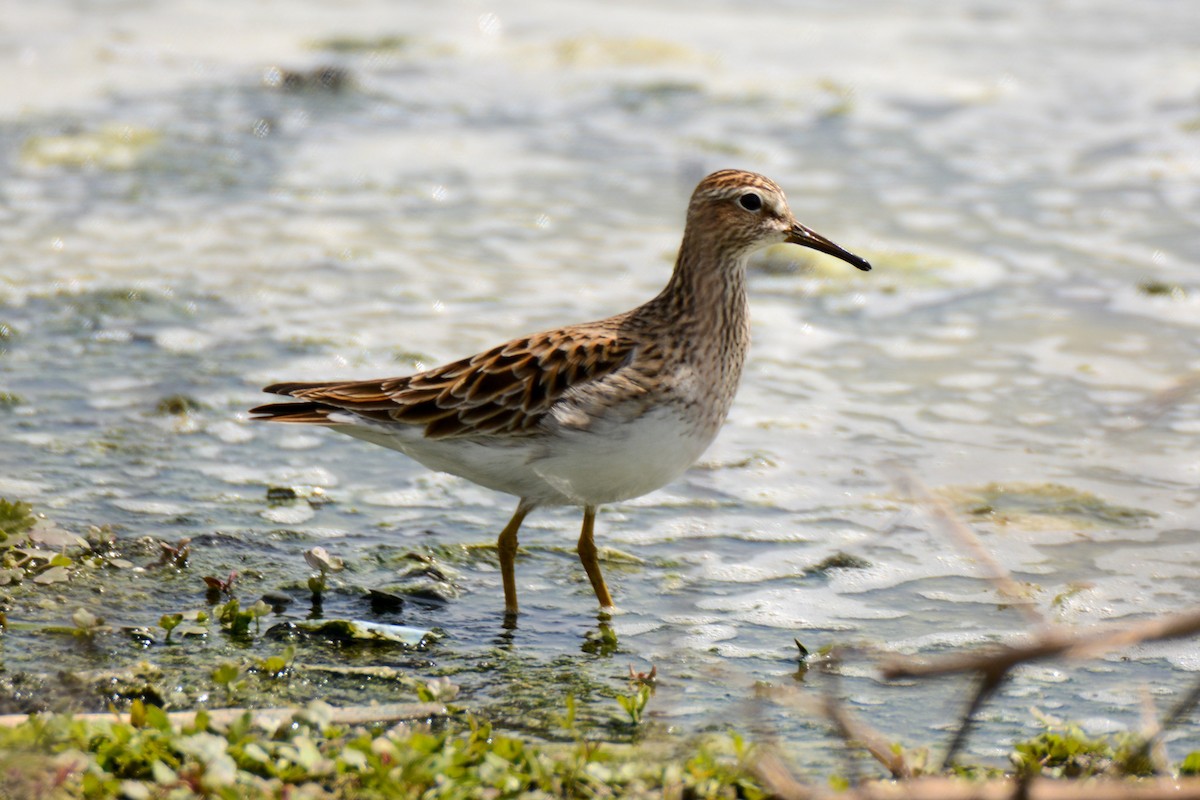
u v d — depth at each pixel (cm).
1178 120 2341
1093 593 1045
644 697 854
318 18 3064
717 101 2486
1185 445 1322
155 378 1442
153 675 877
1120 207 1986
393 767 734
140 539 1101
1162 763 776
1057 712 886
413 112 2445
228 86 2552
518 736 835
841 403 1428
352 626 972
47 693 852
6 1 3081
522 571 1102
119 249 1814
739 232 1068
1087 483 1245
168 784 710
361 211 1989
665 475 1034
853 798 652
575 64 2714
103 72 2603
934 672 543
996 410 1406
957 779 718
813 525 1175
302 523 1161
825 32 2938
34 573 1031
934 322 1636
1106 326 1605
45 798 689
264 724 795
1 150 2167
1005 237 1884
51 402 1375
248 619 966
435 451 1033
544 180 2125
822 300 1708
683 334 1033
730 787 755
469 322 1605
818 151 2231
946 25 2975
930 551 1128
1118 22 2973
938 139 2286
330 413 1041
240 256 1803
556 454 1004
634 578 1092
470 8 3153
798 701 775
